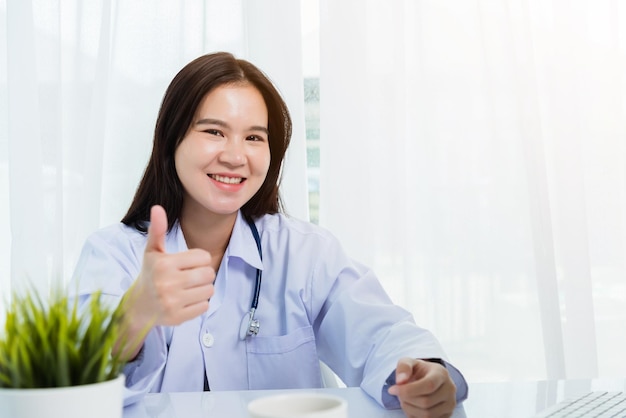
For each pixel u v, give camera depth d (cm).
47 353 64
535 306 193
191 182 139
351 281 148
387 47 190
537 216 188
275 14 187
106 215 188
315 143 198
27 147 183
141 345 106
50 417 62
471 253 193
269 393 112
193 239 147
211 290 96
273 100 146
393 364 110
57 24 184
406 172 193
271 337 142
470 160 193
